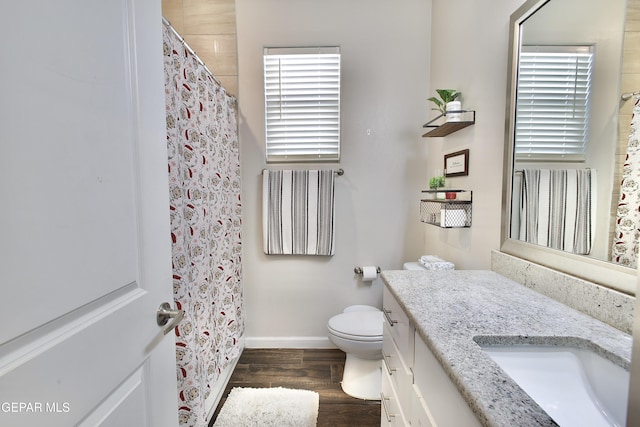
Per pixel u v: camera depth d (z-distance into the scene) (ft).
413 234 6.88
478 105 4.58
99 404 1.84
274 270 6.97
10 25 1.33
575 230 2.80
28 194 1.41
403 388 3.04
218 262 5.24
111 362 1.95
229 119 6.03
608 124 2.45
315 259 6.92
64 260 1.60
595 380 2.08
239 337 6.61
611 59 2.41
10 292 1.34
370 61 6.59
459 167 5.15
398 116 6.69
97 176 1.83
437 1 6.16
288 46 6.55
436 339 2.18
